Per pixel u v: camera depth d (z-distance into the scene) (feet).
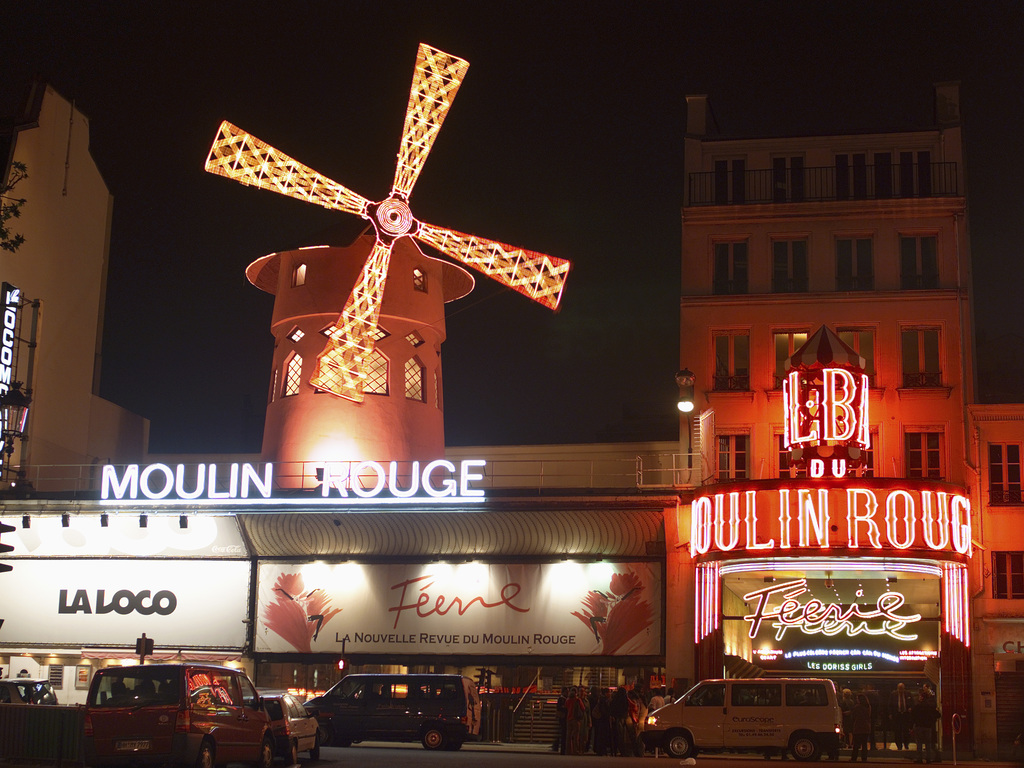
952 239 88.74
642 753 74.43
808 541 77.20
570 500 86.33
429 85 100.01
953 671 81.61
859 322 88.33
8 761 53.88
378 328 97.25
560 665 87.35
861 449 79.30
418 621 89.56
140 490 92.02
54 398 103.30
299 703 63.52
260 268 103.91
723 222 91.40
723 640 83.92
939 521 78.02
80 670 94.58
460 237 98.68
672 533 86.28
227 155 94.84
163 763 50.60
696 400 88.99
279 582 92.12
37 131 102.32
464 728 76.95
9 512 93.45
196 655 92.07
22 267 99.50
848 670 89.76
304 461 94.63
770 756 72.49
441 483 92.27
